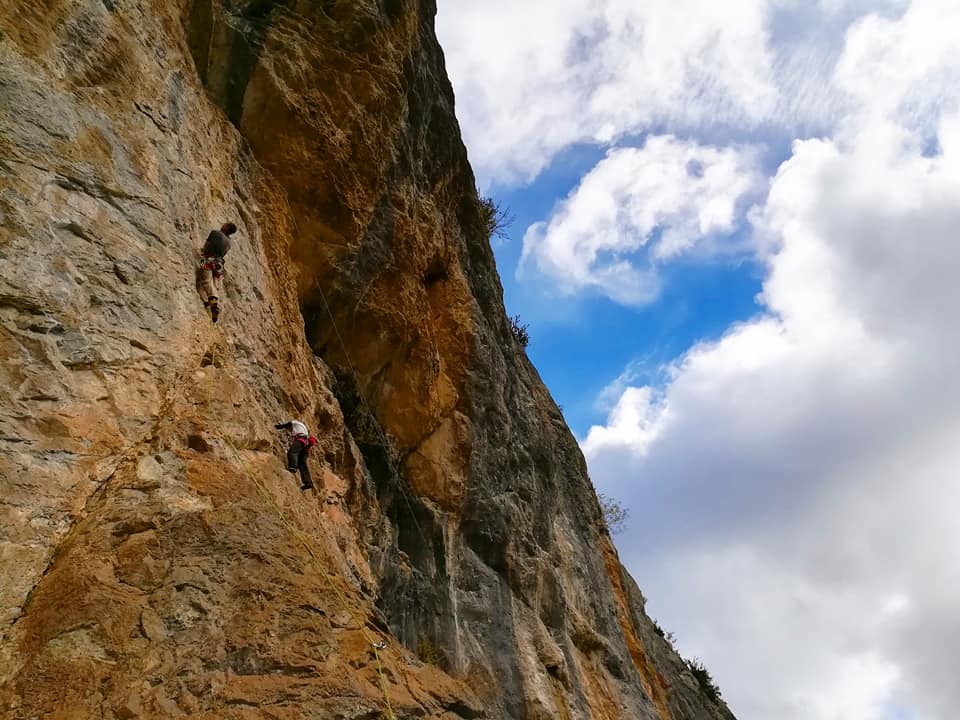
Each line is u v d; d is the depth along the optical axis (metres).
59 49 6.87
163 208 7.54
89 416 5.55
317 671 5.41
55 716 4.17
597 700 15.99
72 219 6.13
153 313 6.69
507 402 18.30
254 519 6.37
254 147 11.10
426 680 6.75
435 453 14.04
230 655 5.12
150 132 7.88
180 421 6.59
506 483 16.53
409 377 13.60
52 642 4.48
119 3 8.09
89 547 5.07
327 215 11.89
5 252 5.37
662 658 28.08
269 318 9.46
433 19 16.81
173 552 5.50
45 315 5.50
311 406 10.13
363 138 12.66
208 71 10.66
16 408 5.04
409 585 11.95
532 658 13.75
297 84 11.49
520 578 15.26
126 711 4.41
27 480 4.88
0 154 5.70
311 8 12.41
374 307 12.76
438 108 16.34
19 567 4.64
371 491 12.10
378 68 13.14
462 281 16.59
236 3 11.48
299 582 6.14
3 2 6.38
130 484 5.64
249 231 9.91
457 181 17.67
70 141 6.48
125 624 4.82
